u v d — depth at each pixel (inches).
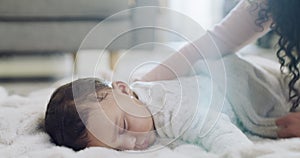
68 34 86.1
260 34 41.1
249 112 39.0
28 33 86.0
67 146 32.6
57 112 32.9
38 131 34.6
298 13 35.7
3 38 85.7
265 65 42.2
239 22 40.4
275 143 28.5
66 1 85.4
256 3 39.1
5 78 85.9
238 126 39.7
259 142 33.7
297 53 37.3
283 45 37.5
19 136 33.4
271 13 37.3
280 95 39.9
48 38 86.3
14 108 37.7
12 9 85.0
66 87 34.1
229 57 40.4
